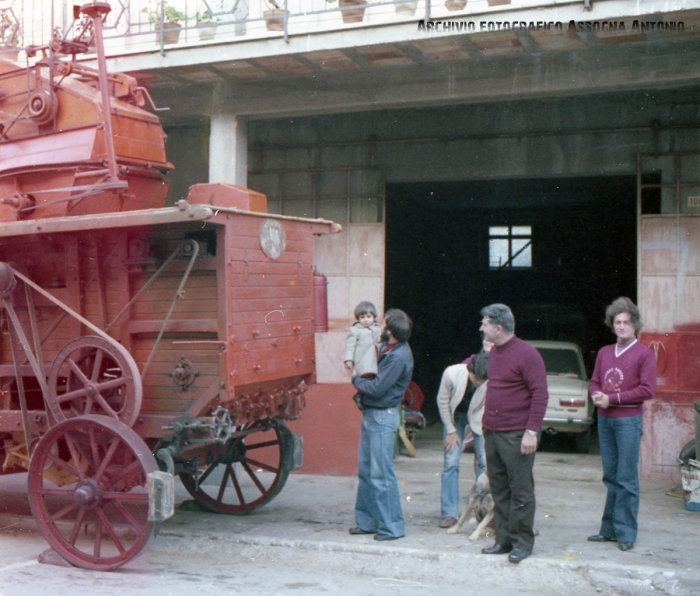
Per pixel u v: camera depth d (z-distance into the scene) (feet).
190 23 32.60
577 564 19.26
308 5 31.78
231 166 32.37
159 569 20.15
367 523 22.40
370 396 21.80
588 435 38.24
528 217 63.82
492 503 21.91
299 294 23.16
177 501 27.14
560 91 28.81
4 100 24.29
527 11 25.20
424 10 28.55
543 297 65.46
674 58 27.35
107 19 33.35
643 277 31.68
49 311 22.30
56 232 20.80
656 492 28.99
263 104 31.99
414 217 58.59
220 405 20.21
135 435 19.57
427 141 34.68
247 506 24.98
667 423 30.99
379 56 28.48
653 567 19.02
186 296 20.48
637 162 32.19
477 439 23.22
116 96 24.18
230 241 19.90
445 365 63.87
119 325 21.17
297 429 31.91
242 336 20.29
